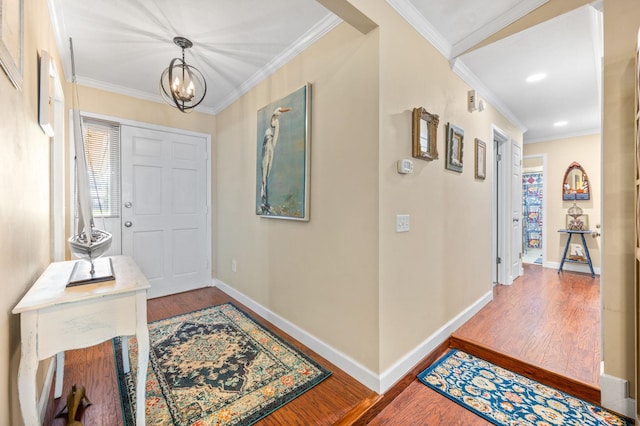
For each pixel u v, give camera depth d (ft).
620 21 5.19
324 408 5.16
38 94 4.91
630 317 5.14
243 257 10.19
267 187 8.59
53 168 6.98
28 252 4.19
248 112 9.87
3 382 3.26
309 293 7.20
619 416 5.12
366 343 5.78
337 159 6.39
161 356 6.81
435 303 7.21
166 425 4.77
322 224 6.81
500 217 12.44
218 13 6.37
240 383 5.84
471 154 8.94
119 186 10.23
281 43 7.49
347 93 6.15
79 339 3.78
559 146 15.57
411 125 6.37
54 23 6.34
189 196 11.79
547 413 5.20
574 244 14.99
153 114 10.89
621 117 5.22
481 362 6.91
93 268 4.71
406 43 6.24
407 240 6.25
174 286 11.46
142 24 6.75
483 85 9.35
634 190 5.07
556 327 8.09
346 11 5.16
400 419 5.15
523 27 6.49
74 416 4.75
